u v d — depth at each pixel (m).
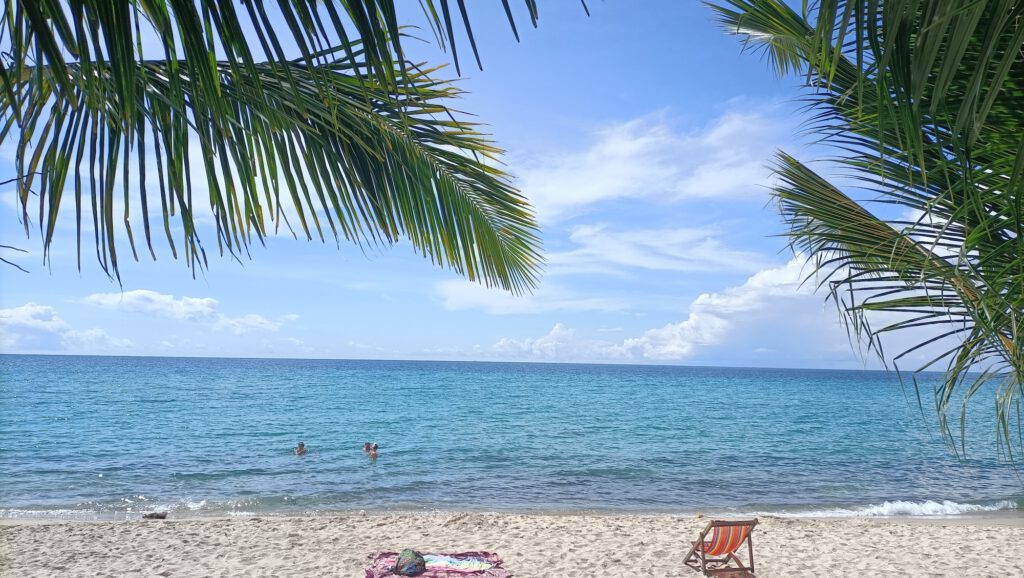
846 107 2.13
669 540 8.66
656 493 14.54
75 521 10.79
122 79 1.50
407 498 13.72
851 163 2.16
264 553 7.86
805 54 2.23
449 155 3.00
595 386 73.81
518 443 23.36
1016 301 1.81
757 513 12.45
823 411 42.91
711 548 5.89
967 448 22.92
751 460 19.73
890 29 1.20
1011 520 11.46
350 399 46.00
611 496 14.18
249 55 1.56
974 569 7.29
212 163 2.11
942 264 2.05
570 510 12.74
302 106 1.56
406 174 2.80
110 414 32.38
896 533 9.29
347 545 8.28
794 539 8.80
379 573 6.42
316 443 22.98
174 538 8.71
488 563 6.89
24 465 17.39
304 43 1.46
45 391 47.34
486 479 16.06
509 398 50.22
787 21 2.22
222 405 38.72
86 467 17.14
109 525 9.70
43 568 7.20
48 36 1.36
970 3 1.11
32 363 129.12
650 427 29.98
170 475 16.08
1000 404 2.11
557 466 18.17
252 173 2.24
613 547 8.22
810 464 19.08
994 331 1.87
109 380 63.59
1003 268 1.80
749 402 51.56
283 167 2.36
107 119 2.07
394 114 2.73
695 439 25.31
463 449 21.59
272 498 13.52
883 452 21.95
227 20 1.54
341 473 16.78
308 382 68.62
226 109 2.11
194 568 7.21
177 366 121.06
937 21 1.16
